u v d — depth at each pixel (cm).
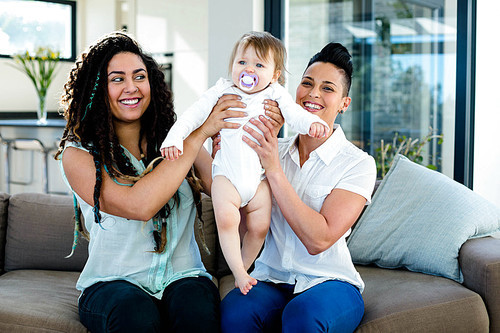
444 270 245
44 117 591
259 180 198
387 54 371
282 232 210
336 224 196
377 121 381
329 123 211
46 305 216
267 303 193
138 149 220
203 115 198
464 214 252
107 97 207
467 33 332
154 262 209
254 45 195
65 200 276
